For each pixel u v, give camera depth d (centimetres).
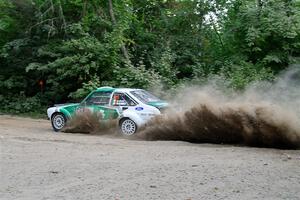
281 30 2359
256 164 855
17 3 2633
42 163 898
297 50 2502
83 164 880
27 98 2641
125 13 2614
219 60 2608
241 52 2506
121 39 2392
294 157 966
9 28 2723
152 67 2412
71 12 2703
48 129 1762
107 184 712
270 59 2348
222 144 1273
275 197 627
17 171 825
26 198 648
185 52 2692
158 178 740
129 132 1473
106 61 2358
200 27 2862
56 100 2630
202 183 704
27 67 2489
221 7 2819
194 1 2861
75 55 2353
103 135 1517
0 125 1875
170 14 2950
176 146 1180
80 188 695
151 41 2805
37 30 2620
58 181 747
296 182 709
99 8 2664
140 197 633
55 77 2553
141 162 893
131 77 2242
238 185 690
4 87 2748
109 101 1562
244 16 2531
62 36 2627
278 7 2484
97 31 2622
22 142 1239
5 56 2569
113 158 952
